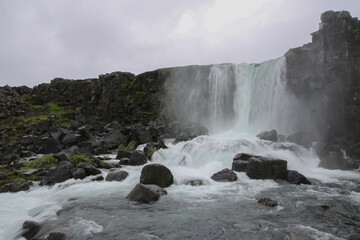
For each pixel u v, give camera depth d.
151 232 7.43
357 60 18.08
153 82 29.75
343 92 17.89
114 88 32.56
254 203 9.83
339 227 7.57
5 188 12.66
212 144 17.28
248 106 24.00
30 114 36.19
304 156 17.12
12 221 9.15
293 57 21.08
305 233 7.14
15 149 22.52
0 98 35.25
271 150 16.67
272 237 6.95
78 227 7.82
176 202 10.06
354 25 18.33
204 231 7.42
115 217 8.66
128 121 30.69
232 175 13.04
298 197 10.45
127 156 19.06
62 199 11.06
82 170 14.23
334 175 14.53
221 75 26.28
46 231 7.81
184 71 28.48
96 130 27.61
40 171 15.72
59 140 24.44
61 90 40.47
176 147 19.75
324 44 18.73
